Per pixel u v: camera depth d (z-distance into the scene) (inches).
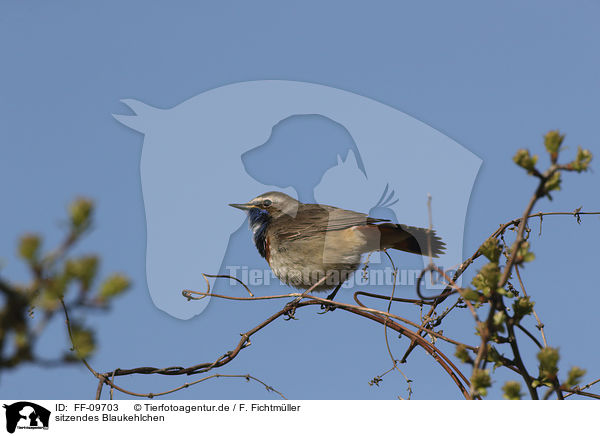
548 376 209.9
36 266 125.5
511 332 214.7
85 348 138.3
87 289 131.1
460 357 214.8
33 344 127.2
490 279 204.7
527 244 200.8
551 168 179.2
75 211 126.9
